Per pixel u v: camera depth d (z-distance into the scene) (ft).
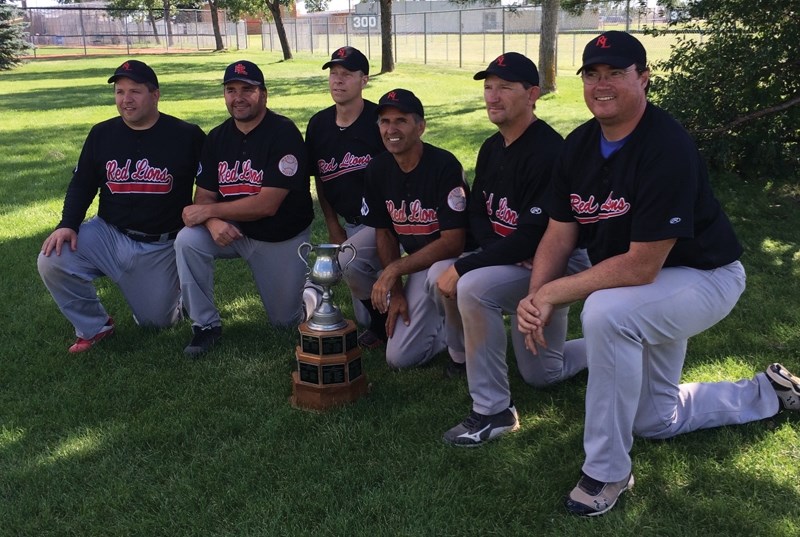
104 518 8.42
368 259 12.71
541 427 9.95
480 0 57.11
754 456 8.98
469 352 9.61
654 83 23.97
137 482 9.02
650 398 9.12
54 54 131.64
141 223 12.96
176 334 13.46
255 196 12.40
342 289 15.66
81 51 142.00
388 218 11.87
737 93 22.17
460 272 9.67
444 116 38.22
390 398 10.88
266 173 12.39
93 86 63.21
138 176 12.87
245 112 12.16
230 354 12.50
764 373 9.86
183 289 12.55
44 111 45.11
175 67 86.53
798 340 12.14
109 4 160.15
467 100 45.47
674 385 9.17
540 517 8.14
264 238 12.86
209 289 12.80
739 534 7.71
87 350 12.85
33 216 21.38
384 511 8.34
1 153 30.76
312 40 125.80
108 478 9.12
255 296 15.37
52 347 12.98
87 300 12.80
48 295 15.44
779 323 12.83
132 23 153.38
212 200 13.00
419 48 107.45
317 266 10.35
